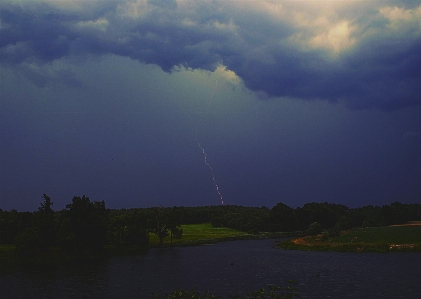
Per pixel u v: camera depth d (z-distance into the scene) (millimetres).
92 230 133625
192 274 88438
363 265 96562
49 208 142000
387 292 68000
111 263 108062
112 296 68562
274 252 130875
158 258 118250
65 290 73562
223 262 107688
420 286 72312
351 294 66812
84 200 137000
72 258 119250
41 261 112625
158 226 157250
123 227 146375
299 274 85812
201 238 185250
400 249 124312
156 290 72500
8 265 105000
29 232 123500
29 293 71438
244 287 73562
